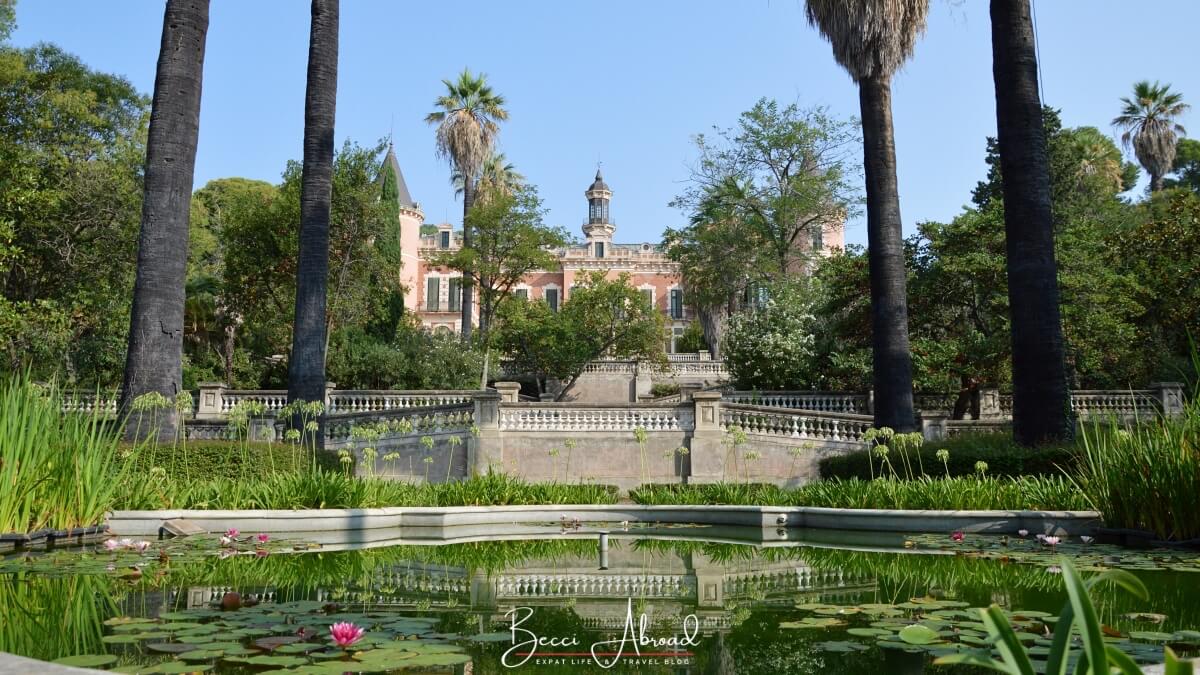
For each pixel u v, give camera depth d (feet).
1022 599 14.53
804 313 84.99
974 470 37.78
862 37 45.37
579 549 24.97
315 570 19.06
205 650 10.29
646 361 109.91
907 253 73.87
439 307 185.47
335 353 88.74
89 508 24.57
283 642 10.73
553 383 110.11
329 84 47.88
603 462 55.16
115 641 10.82
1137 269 71.26
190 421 54.85
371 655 10.04
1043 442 37.55
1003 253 69.26
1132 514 24.09
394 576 18.20
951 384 70.03
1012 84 39.63
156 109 39.24
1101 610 13.51
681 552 24.09
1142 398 62.75
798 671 9.70
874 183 47.21
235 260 88.99
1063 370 38.27
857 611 13.35
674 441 55.31
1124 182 149.07
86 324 77.82
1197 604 14.08
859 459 44.11
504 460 54.65
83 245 79.71
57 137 76.89
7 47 78.89
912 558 21.68
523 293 188.14
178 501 29.58
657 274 186.91
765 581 17.42
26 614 13.00
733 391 77.66
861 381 77.05
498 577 18.15
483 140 114.32
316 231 46.88
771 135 99.86
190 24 39.83
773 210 101.30
